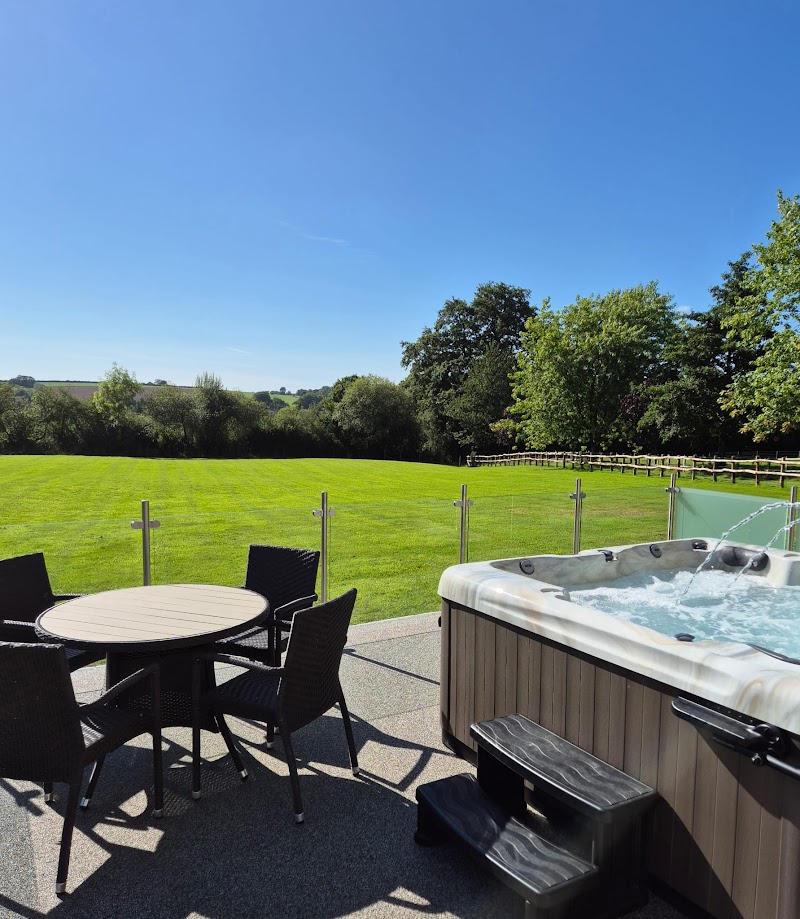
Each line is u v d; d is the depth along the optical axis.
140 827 2.36
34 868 2.12
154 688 2.45
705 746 1.78
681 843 1.88
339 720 3.27
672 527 6.34
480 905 1.95
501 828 2.05
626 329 29.30
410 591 5.82
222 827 2.36
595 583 4.38
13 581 3.31
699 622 3.86
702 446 27.75
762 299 19.45
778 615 4.01
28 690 2.02
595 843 1.85
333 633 2.61
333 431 37.97
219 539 5.40
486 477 8.62
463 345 44.59
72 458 22.58
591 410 30.12
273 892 2.00
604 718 2.14
